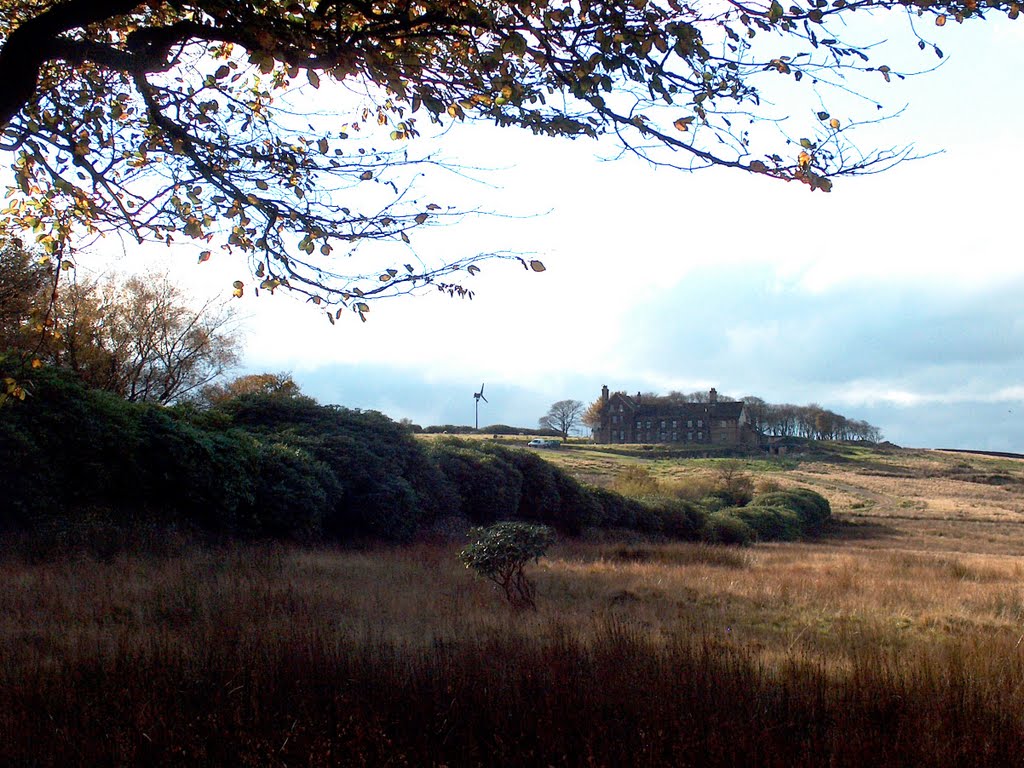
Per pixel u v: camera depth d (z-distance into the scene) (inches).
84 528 536.4
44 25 174.7
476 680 238.5
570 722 209.9
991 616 494.0
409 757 195.9
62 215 229.8
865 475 3513.8
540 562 706.2
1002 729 209.3
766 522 1631.4
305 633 287.1
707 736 199.9
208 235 221.8
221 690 228.8
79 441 577.0
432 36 202.8
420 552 706.2
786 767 189.3
